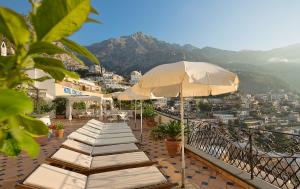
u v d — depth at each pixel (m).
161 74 4.09
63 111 26.95
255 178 5.09
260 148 5.08
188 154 7.82
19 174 6.20
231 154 6.27
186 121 8.70
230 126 6.32
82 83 41.78
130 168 4.20
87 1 0.56
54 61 0.71
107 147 6.16
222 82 3.81
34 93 11.08
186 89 5.85
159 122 15.65
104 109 31.94
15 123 0.61
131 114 26.09
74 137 6.92
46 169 3.63
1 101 0.45
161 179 3.75
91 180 3.72
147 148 8.95
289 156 4.53
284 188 4.53
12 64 0.59
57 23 0.57
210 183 5.31
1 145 0.59
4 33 0.59
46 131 0.71
